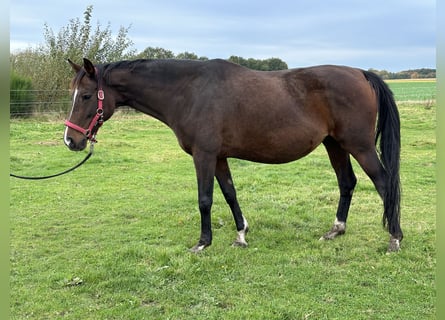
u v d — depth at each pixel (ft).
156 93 14.11
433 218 17.47
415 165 28.81
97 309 10.52
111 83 14.15
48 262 13.41
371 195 21.35
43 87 48.98
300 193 21.63
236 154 14.17
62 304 10.77
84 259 13.48
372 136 13.83
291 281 11.93
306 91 13.73
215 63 14.05
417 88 123.75
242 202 20.13
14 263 13.33
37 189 22.76
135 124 49.75
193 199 20.88
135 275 12.22
